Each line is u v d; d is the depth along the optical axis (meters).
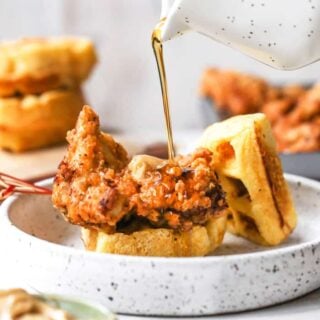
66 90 1.15
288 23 0.66
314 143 1.09
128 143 1.08
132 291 0.64
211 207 0.68
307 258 0.66
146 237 0.68
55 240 0.75
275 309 0.66
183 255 0.69
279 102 1.24
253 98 1.28
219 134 0.73
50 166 1.05
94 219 0.67
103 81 1.75
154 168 0.69
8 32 1.73
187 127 1.72
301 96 1.26
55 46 1.14
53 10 1.73
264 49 0.67
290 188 0.80
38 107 1.11
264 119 0.74
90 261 0.65
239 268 0.64
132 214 0.68
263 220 0.73
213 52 1.71
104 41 1.74
